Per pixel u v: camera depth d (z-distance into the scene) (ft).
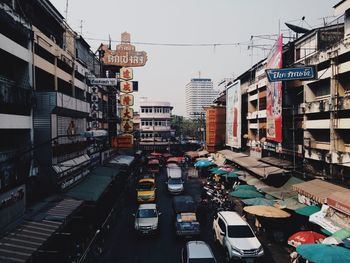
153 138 225.76
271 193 71.92
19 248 34.32
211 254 43.04
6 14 46.06
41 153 57.36
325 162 72.02
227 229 52.31
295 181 75.61
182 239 59.47
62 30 74.84
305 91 77.97
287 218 64.13
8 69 52.90
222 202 81.41
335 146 65.05
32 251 33.78
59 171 59.26
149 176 114.21
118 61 120.06
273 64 87.71
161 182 127.75
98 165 100.68
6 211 40.83
